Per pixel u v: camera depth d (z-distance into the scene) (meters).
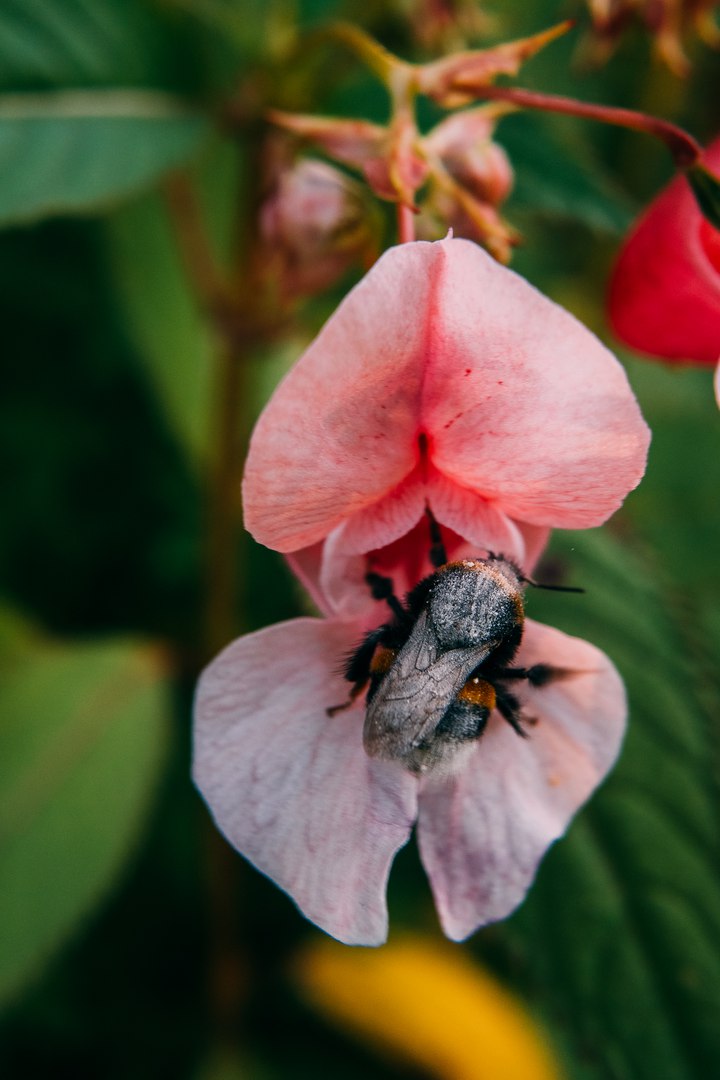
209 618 0.19
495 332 0.11
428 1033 0.20
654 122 0.13
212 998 0.20
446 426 0.11
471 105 0.17
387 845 0.12
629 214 0.16
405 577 0.12
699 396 0.20
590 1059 0.14
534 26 0.21
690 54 0.19
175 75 0.16
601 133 0.21
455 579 0.12
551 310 0.11
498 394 0.11
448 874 0.12
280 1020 0.22
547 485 0.12
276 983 0.22
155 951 0.21
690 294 0.14
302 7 0.18
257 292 0.17
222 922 0.20
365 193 0.16
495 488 0.12
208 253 0.17
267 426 0.11
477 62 0.13
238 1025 0.20
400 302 0.11
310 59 0.16
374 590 0.12
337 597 0.12
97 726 0.18
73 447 0.22
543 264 0.21
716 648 0.16
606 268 0.20
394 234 0.15
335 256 0.16
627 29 0.16
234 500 0.18
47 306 0.22
